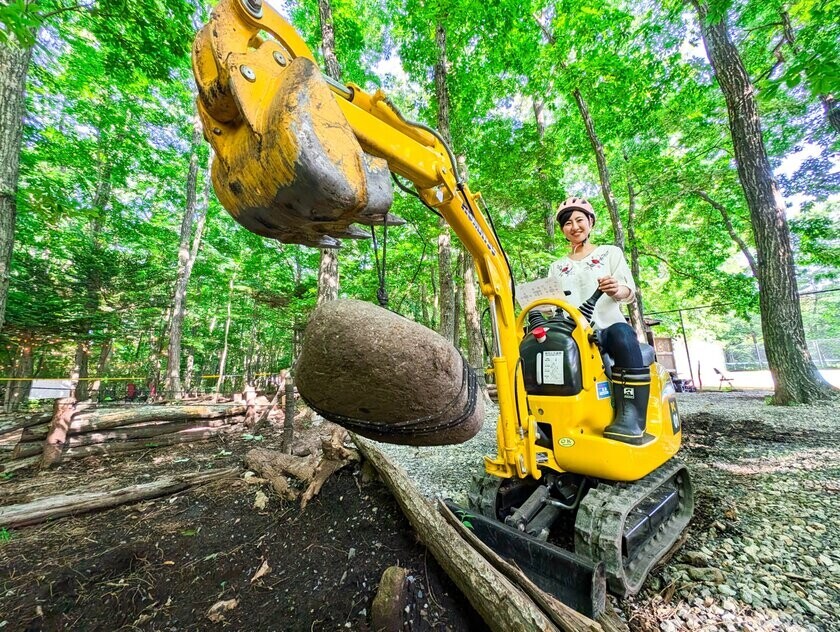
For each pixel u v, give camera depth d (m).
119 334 14.90
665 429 2.57
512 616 1.43
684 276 15.84
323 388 0.82
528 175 11.02
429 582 1.93
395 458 4.86
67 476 4.07
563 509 2.47
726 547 2.44
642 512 2.28
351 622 1.71
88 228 15.30
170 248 17.70
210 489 3.14
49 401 11.95
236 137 1.08
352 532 2.34
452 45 10.96
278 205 0.99
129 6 5.39
